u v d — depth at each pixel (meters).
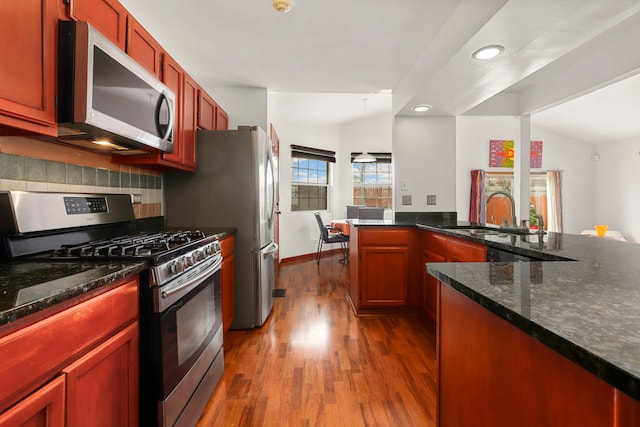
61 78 1.12
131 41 1.61
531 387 0.63
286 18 2.11
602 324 0.55
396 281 2.91
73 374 0.83
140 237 1.71
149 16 2.08
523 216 3.46
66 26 1.11
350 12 2.03
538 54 1.99
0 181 1.22
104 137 1.40
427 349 2.24
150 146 1.64
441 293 1.04
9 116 0.94
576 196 6.55
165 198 2.57
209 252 1.72
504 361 0.72
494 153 6.31
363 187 6.58
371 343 2.33
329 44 2.45
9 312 0.64
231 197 2.58
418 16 2.07
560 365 0.56
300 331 2.55
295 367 2.00
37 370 0.72
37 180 1.39
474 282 0.84
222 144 2.57
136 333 1.14
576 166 6.54
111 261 1.15
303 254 5.80
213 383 1.75
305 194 5.95
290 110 4.96
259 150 2.62
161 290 1.19
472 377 0.85
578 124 5.82
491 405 0.77
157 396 1.18
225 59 2.71
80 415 0.85
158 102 1.68
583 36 1.76
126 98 1.38
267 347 2.27
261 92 3.40
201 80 3.18
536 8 1.50
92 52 1.14
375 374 1.91
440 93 2.72
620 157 6.14
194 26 2.21
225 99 3.38
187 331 1.42
